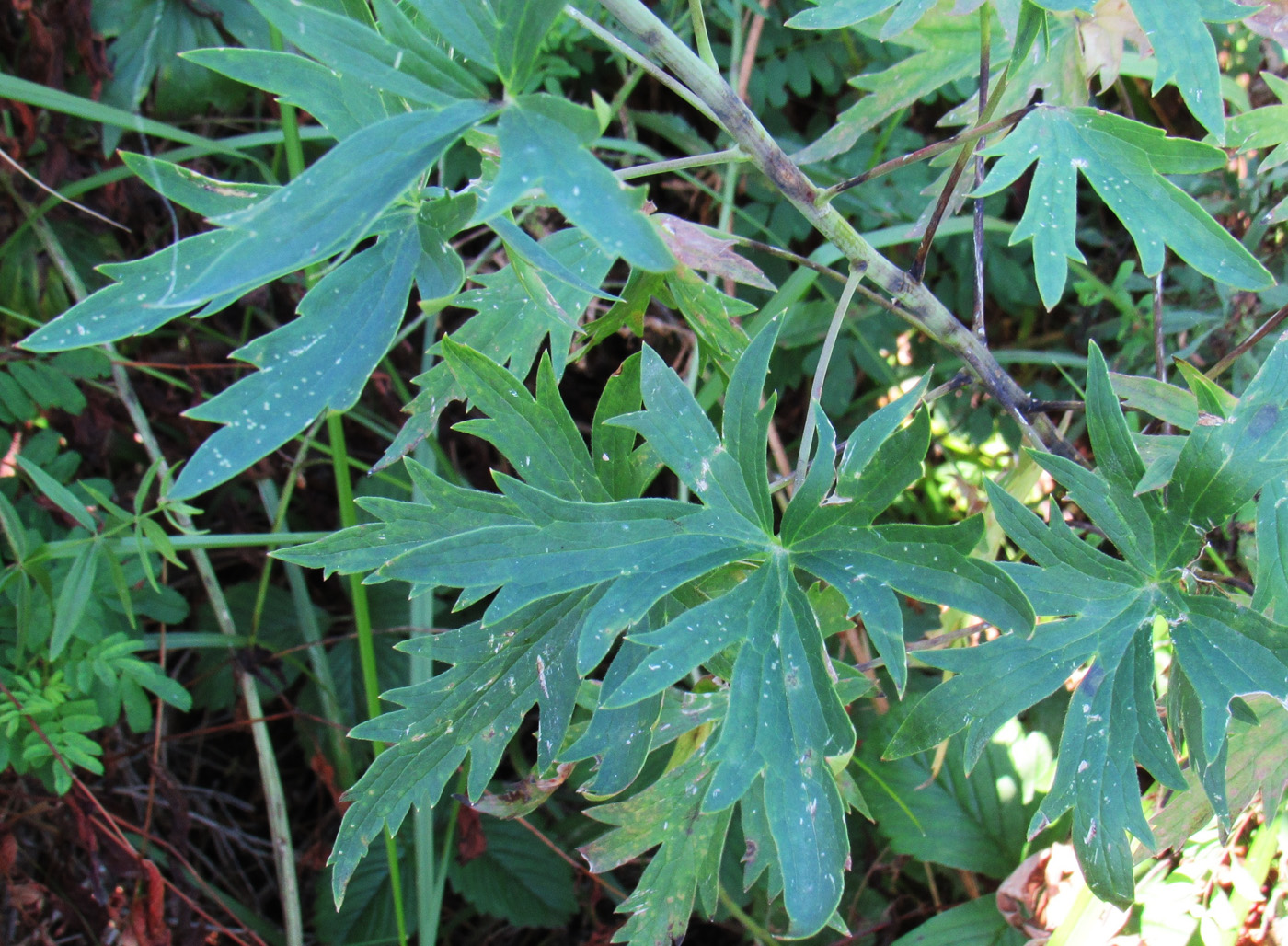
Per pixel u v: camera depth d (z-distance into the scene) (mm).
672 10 834
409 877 865
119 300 438
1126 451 473
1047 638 470
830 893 431
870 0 473
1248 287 463
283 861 788
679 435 461
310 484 961
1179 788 457
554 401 490
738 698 438
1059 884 683
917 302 507
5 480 738
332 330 424
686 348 856
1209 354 728
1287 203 572
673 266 382
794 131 943
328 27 403
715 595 490
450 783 854
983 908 742
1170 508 473
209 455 405
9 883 751
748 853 534
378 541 482
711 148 861
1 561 713
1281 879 626
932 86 583
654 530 455
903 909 833
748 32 882
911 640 822
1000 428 880
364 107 448
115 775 811
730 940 891
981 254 540
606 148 906
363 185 395
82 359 758
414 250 437
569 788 897
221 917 871
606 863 530
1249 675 460
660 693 483
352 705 896
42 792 791
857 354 883
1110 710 467
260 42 773
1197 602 471
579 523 453
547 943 905
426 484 482
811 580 510
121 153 455
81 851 791
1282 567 481
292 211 389
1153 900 631
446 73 407
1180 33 467
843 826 437
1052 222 475
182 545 651
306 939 916
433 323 844
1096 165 476
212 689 872
